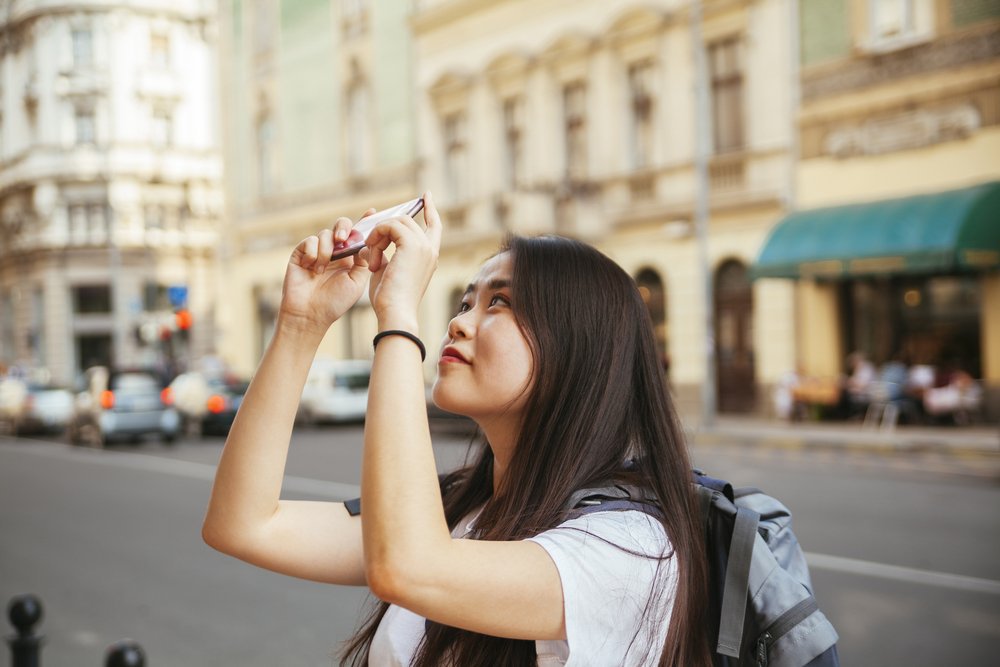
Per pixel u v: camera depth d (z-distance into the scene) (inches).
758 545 48.1
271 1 1242.6
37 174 1818.4
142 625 234.1
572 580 41.9
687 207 775.7
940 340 652.1
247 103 1300.4
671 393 51.8
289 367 50.6
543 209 855.7
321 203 1177.4
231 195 1342.3
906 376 637.9
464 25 966.4
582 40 845.8
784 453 546.0
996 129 604.7
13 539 356.5
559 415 48.4
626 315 50.6
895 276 669.3
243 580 278.2
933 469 467.8
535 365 48.5
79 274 1825.8
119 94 1812.3
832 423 666.8
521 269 50.1
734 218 748.0
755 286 734.5
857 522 331.3
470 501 58.6
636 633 42.8
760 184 729.6
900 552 285.7
